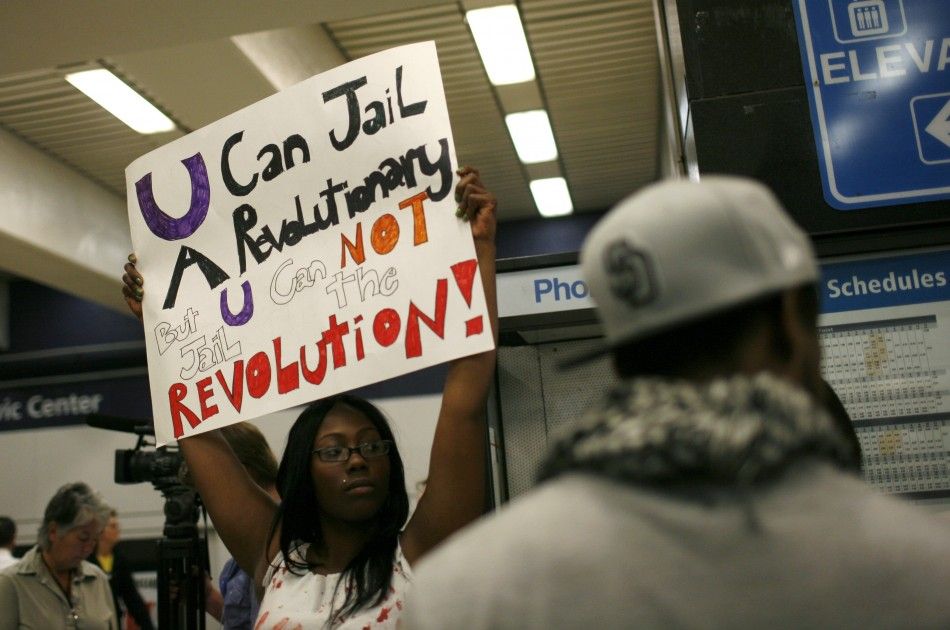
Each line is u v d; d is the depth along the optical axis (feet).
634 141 25.05
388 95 6.55
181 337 7.30
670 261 2.71
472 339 5.94
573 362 2.97
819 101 8.23
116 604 15.64
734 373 2.73
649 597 2.51
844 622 2.43
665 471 2.55
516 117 22.72
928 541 2.53
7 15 13.28
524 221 30.50
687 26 8.52
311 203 6.81
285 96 7.01
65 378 30.14
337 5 13.65
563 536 2.61
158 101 20.58
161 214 7.54
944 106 8.12
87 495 13.37
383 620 5.68
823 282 7.94
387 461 6.38
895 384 7.70
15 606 12.91
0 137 22.16
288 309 6.79
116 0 13.14
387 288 6.33
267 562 6.53
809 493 2.55
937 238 7.91
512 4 17.88
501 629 2.57
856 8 8.32
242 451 9.33
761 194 2.85
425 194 6.29
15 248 23.06
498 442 9.17
